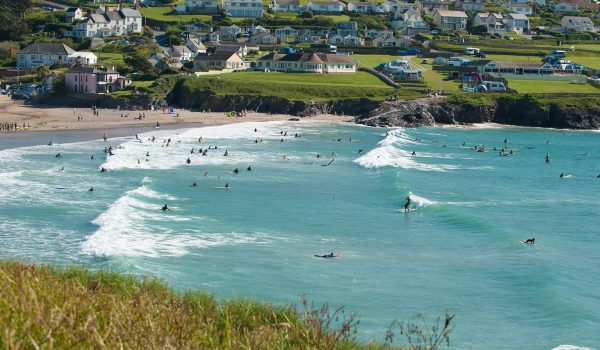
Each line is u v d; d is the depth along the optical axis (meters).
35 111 150.25
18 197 70.62
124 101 160.00
